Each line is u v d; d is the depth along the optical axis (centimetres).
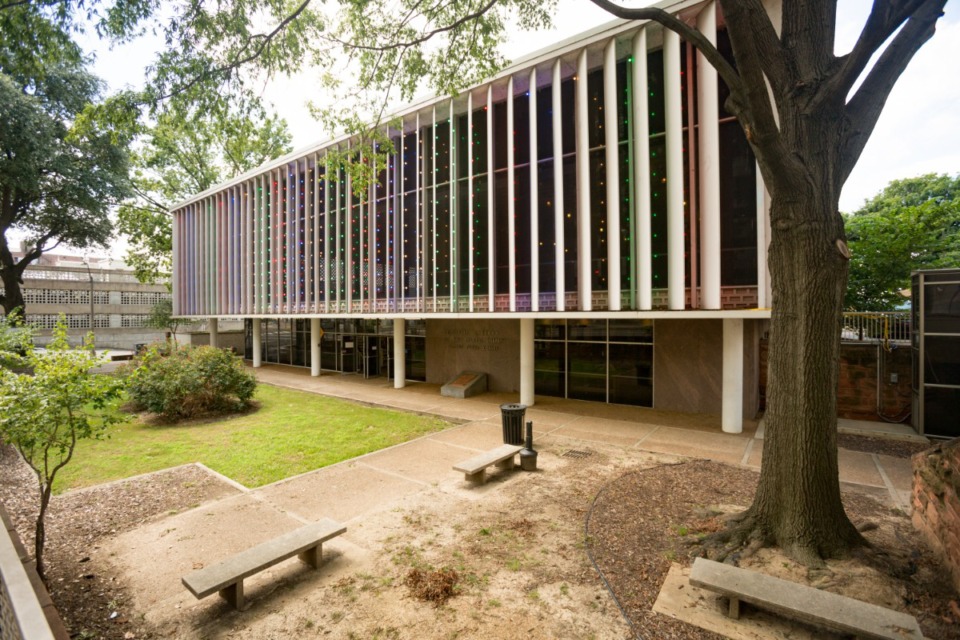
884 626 332
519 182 1302
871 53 424
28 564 419
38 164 2291
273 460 862
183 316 2777
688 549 500
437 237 1480
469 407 1354
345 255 1770
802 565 446
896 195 2714
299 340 2527
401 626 391
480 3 801
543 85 1252
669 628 381
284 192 2067
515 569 475
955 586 412
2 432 420
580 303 1140
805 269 468
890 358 1076
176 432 1083
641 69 1034
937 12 439
